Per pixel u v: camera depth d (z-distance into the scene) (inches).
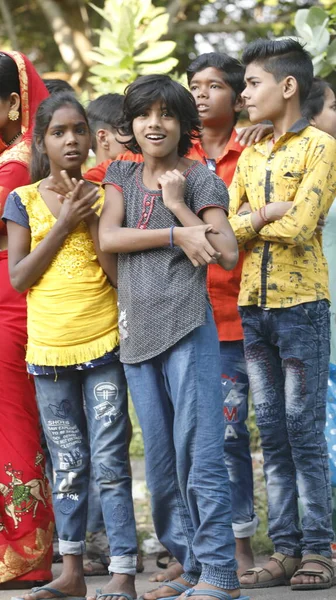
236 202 172.1
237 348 178.2
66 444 155.5
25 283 154.8
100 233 148.8
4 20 565.0
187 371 141.4
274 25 515.8
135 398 147.2
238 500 174.6
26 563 168.9
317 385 164.9
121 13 254.4
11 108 178.7
